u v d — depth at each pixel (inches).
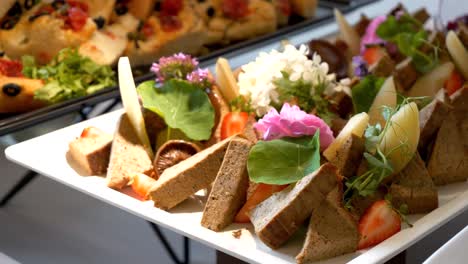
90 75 41.9
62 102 40.3
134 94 35.5
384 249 29.6
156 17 46.0
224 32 47.9
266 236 30.1
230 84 37.4
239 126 36.2
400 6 48.5
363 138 32.8
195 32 46.0
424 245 33.5
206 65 44.6
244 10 48.2
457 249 27.0
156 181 33.6
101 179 34.6
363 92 38.0
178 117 36.0
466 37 43.4
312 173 30.2
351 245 30.1
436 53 41.7
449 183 35.0
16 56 43.5
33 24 43.1
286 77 37.5
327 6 53.5
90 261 34.1
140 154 35.0
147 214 31.9
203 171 32.9
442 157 34.6
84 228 36.3
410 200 32.4
